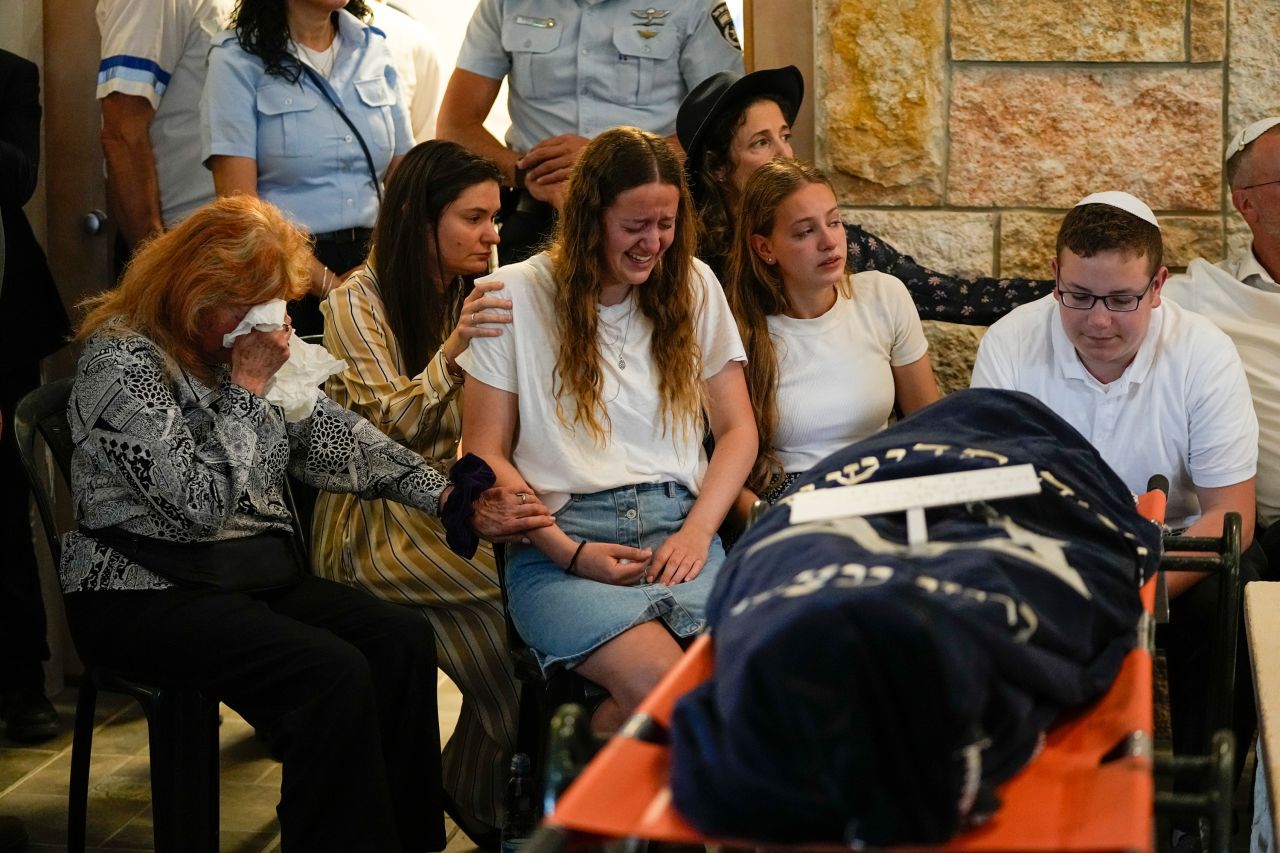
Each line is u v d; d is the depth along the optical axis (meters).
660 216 2.58
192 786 2.58
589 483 2.65
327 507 3.08
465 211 3.02
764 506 1.99
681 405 2.71
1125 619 1.49
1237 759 2.88
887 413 3.03
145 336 2.60
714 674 1.29
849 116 3.60
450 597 2.94
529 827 2.70
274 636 2.53
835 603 1.12
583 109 3.80
